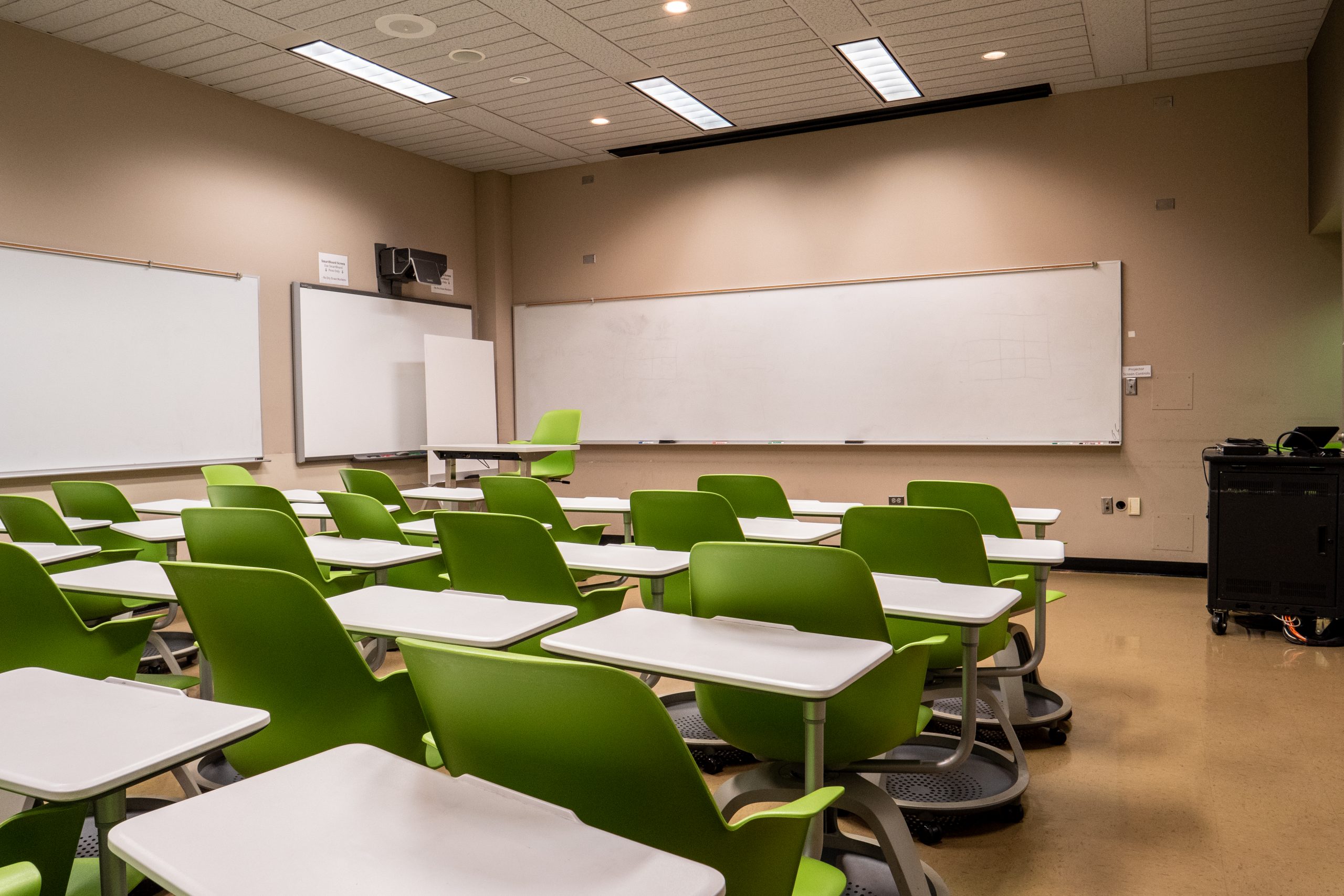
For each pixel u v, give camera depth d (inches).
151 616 87.7
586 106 246.7
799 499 275.3
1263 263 222.4
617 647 56.9
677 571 88.7
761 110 251.9
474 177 314.8
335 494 132.5
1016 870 82.5
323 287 255.0
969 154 251.4
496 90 233.1
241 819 33.8
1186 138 228.4
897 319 260.4
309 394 251.0
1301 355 219.6
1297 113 217.9
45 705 45.9
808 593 65.9
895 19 192.4
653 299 294.8
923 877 69.1
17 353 187.2
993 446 250.5
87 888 51.3
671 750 37.1
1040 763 108.5
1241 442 177.8
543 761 40.5
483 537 94.3
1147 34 201.2
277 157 244.7
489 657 37.6
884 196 261.9
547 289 313.4
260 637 63.3
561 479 277.6
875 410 263.7
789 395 275.0
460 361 293.0
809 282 271.4
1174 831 90.0
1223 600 172.1
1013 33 199.9
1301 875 80.8
